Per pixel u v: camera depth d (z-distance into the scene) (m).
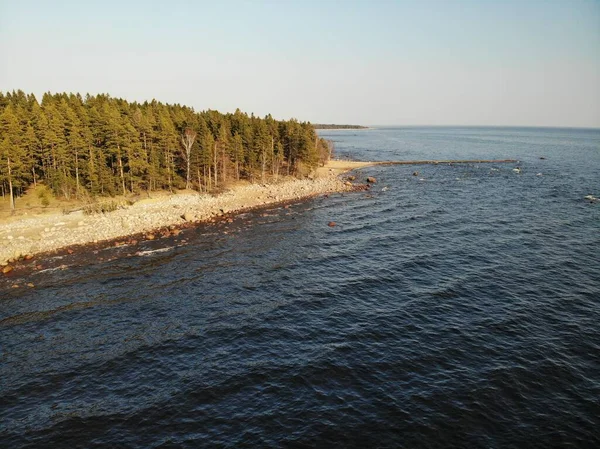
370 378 25.52
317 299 37.34
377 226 62.22
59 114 77.00
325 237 57.72
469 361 26.95
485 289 37.88
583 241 51.06
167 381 26.02
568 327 30.89
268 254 51.06
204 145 87.38
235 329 32.38
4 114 67.75
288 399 23.83
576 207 70.19
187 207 76.44
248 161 102.31
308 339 30.48
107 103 87.88
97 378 26.59
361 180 109.88
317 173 116.94
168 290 40.59
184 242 57.03
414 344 29.20
